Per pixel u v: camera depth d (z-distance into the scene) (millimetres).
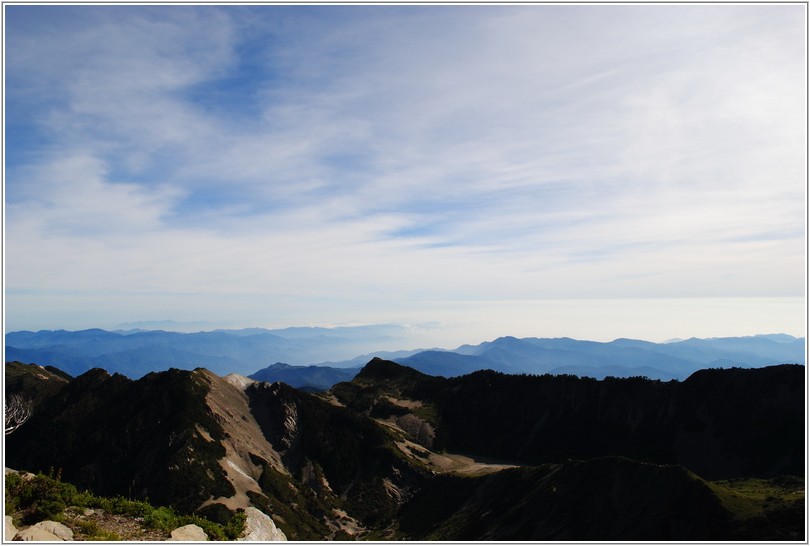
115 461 123812
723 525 53375
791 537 47781
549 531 71438
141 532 21438
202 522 24062
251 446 139625
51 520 20094
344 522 118812
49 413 143750
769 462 117625
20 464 126312
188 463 117375
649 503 64500
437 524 97750
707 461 128500
